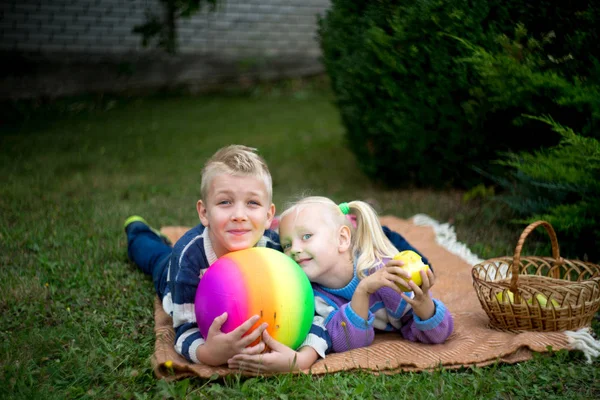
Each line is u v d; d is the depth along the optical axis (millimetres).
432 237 4699
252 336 2512
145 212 5367
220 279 2604
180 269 2865
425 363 2742
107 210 5336
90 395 2502
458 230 4809
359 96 5496
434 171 5547
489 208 5094
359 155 6086
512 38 4387
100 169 7066
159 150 8250
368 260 2951
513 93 4215
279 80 14242
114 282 3785
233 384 2570
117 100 12547
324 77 14422
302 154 8039
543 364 2732
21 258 4027
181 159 7734
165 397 2461
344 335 2828
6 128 9641
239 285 2564
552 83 3893
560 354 2768
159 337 2928
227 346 2523
